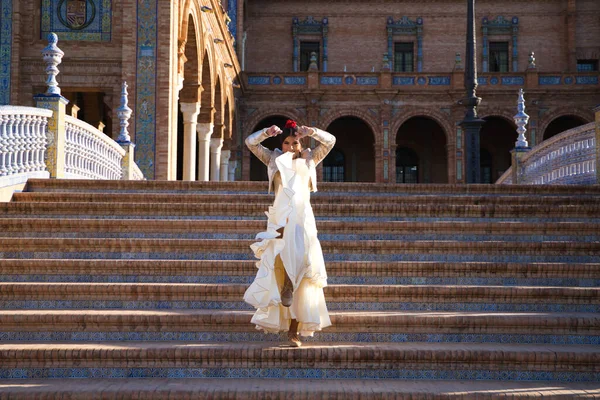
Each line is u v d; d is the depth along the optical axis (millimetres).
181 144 35750
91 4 20203
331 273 7504
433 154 44344
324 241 8133
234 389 5270
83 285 6867
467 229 8641
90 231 8531
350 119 44188
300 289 5863
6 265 7406
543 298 6906
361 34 45312
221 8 28984
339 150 44469
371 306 6965
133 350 5730
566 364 5723
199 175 28500
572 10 44344
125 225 8547
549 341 6316
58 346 5801
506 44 45375
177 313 6383
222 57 31500
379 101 39594
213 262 7430
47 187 10297
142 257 7992
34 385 5391
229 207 9242
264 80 39844
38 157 11094
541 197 9922
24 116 10578
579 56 44594
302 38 45312
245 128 39969
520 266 7469
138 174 17094
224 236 8578
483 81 39500
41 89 20422
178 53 20391
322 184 10750
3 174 9875
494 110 39438
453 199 9930
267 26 45281
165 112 18922
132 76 18984
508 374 5750
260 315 5812
